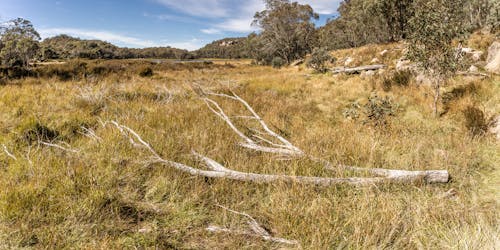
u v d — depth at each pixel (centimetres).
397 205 279
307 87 1079
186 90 989
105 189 289
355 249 221
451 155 385
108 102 744
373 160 381
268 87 1097
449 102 680
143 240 229
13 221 238
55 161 346
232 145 432
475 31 1294
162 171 343
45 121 516
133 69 1852
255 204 295
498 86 677
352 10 3119
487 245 207
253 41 4775
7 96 718
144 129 500
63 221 245
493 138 448
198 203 287
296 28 4056
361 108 691
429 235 234
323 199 287
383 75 1053
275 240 233
